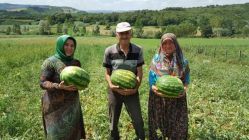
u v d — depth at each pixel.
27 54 10.70
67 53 2.16
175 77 2.37
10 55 10.17
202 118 3.44
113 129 2.62
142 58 2.53
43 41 22.81
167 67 2.46
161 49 2.47
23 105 4.06
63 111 2.19
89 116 3.38
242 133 3.12
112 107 2.57
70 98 2.19
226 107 4.03
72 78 2.06
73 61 2.22
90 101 4.22
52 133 2.21
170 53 2.45
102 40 26.08
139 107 2.55
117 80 2.37
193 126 3.12
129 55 2.48
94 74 6.85
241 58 12.25
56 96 2.17
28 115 3.41
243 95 4.76
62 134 2.21
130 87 2.36
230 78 6.31
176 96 2.32
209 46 19.92
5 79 5.66
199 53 15.14
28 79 5.85
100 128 3.01
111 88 2.43
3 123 2.87
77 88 2.10
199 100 4.45
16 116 3.04
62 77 2.08
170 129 2.55
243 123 3.24
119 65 2.49
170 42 2.41
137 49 2.50
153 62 2.51
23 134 2.74
